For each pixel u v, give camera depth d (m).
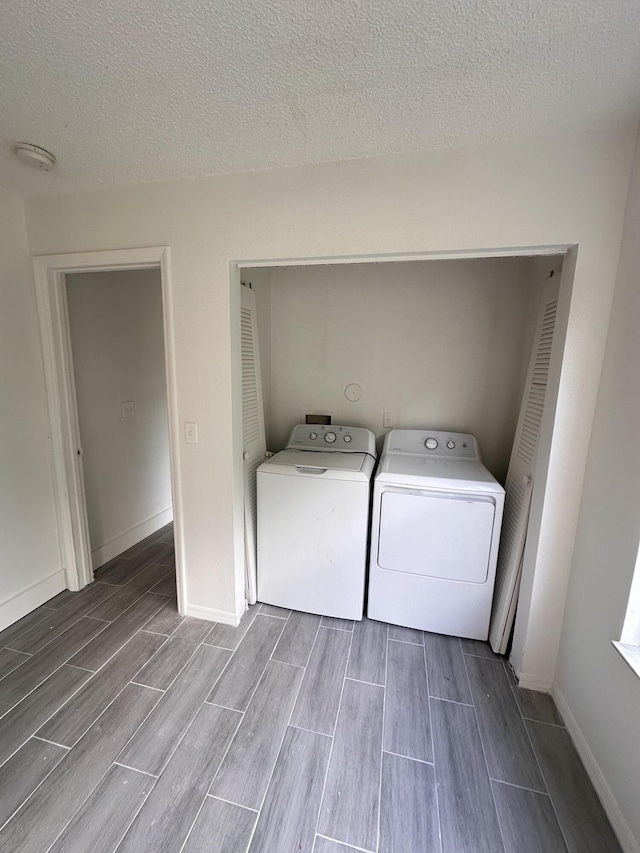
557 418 1.51
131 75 1.12
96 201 1.89
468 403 2.51
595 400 1.46
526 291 2.31
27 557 2.18
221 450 1.94
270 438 2.86
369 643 1.97
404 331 2.54
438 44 0.99
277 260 1.72
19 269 2.03
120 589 2.43
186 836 1.16
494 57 1.03
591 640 1.40
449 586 1.98
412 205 1.52
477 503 1.87
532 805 1.26
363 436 2.50
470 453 2.37
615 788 1.21
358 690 1.69
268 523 2.16
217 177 1.71
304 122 1.34
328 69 1.09
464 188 1.47
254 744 1.44
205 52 1.03
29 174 1.73
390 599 2.07
